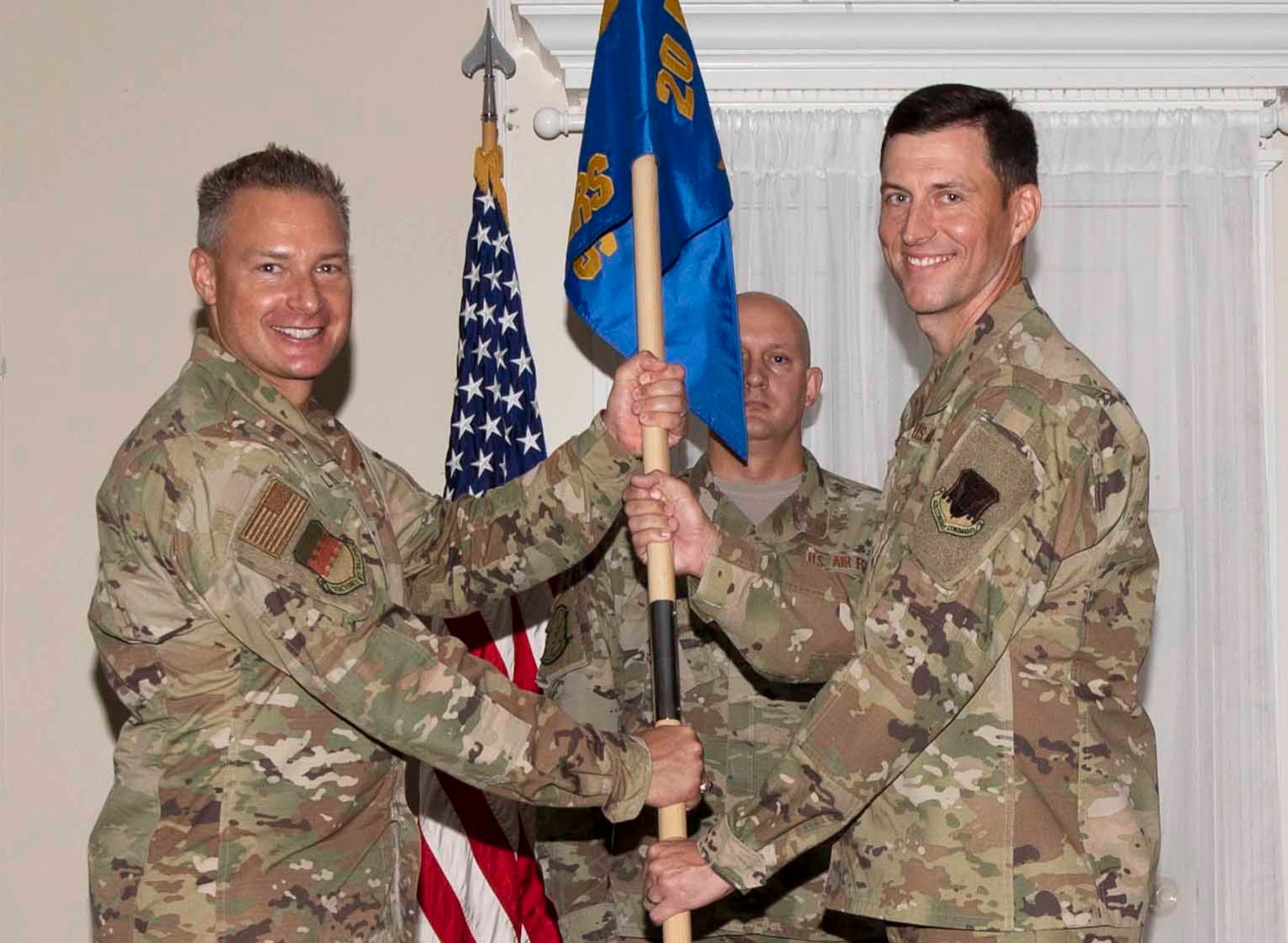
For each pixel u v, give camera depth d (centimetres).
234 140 350
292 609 204
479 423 318
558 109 349
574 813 276
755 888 214
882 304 338
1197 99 346
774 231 338
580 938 272
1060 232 341
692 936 273
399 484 257
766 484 299
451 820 297
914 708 202
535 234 348
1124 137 342
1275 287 351
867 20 332
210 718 207
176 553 204
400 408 345
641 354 242
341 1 350
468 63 347
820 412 338
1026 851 202
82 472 349
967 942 204
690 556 234
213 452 209
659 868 219
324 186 229
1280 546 346
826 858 272
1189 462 339
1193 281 341
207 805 206
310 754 210
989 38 335
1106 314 341
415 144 349
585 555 253
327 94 350
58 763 346
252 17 351
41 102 353
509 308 325
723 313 261
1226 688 338
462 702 211
